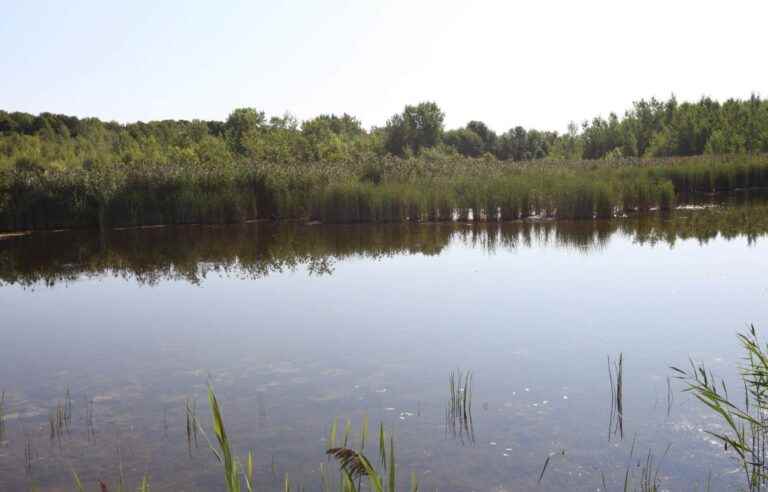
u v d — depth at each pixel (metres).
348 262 14.97
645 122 61.66
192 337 9.12
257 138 44.16
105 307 11.21
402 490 4.82
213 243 18.44
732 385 6.61
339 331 9.16
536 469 5.11
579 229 19.23
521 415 6.10
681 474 4.98
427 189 23.05
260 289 12.30
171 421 6.23
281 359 7.98
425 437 5.71
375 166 27.73
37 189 22.22
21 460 5.50
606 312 9.68
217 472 5.22
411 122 58.47
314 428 5.96
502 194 22.00
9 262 16.09
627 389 6.64
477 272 13.20
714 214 21.81
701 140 51.94
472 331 8.91
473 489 4.84
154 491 4.94
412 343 8.45
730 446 5.39
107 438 5.89
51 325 10.08
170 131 62.34
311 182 24.69
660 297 10.50
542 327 8.98
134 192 22.91
